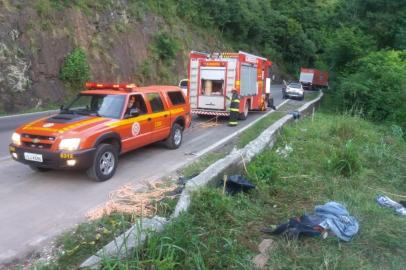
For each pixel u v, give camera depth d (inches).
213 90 629.0
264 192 264.4
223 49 1881.2
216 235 194.4
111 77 1002.1
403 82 751.1
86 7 987.3
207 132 532.7
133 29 1151.0
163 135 390.3
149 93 369.1
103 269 154.6
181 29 1489.9
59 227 215.6
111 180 299.0
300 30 2773.1
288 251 185.5
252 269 169.0
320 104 1023.6
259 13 2401.6
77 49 891.4
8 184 284.5
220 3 1854.1
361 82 780.0
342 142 450.6
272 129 432.8
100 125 295.9
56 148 271.1
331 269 171.8
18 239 200.7
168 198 249.8
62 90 842.2
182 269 162.9
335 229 201.6
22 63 763.4
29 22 805.9
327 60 1164.5
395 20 1042.7
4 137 468.4
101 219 223.0
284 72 2694.4
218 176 267.1
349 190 280.2
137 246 168.4
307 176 303.4
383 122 731.4
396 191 298.2
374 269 175.2
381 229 211.8
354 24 1120.2
